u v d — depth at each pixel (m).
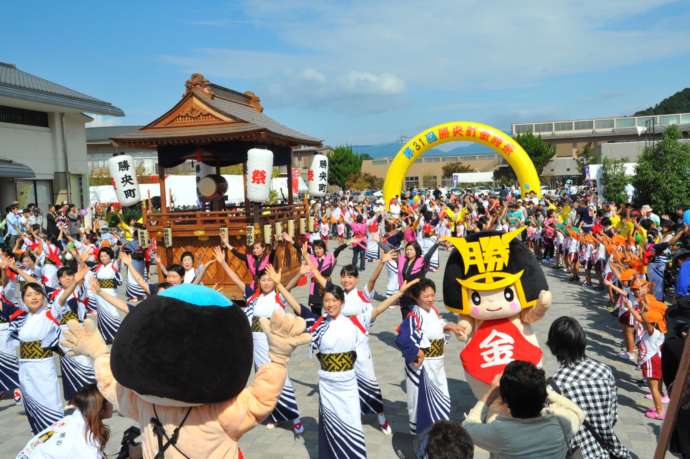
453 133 25.75
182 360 3.03
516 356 5.24
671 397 3.32
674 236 11.29
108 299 6.32
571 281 15.38
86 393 3.96
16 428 6.96
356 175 74.75
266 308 6.80
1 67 25.39
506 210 18.19
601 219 14.38
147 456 3.47
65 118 25.28
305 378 8.41
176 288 3.33
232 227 13.34
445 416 5.76
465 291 5.44
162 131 13.74
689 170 20.66
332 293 5.23
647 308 6.50
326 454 5.33
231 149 13.73
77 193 26.33
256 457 5.94
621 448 3.93
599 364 4.04
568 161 59.50
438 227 22.12
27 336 5.99
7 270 10.12
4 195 22.48
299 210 16.92
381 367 8.74
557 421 3.36
